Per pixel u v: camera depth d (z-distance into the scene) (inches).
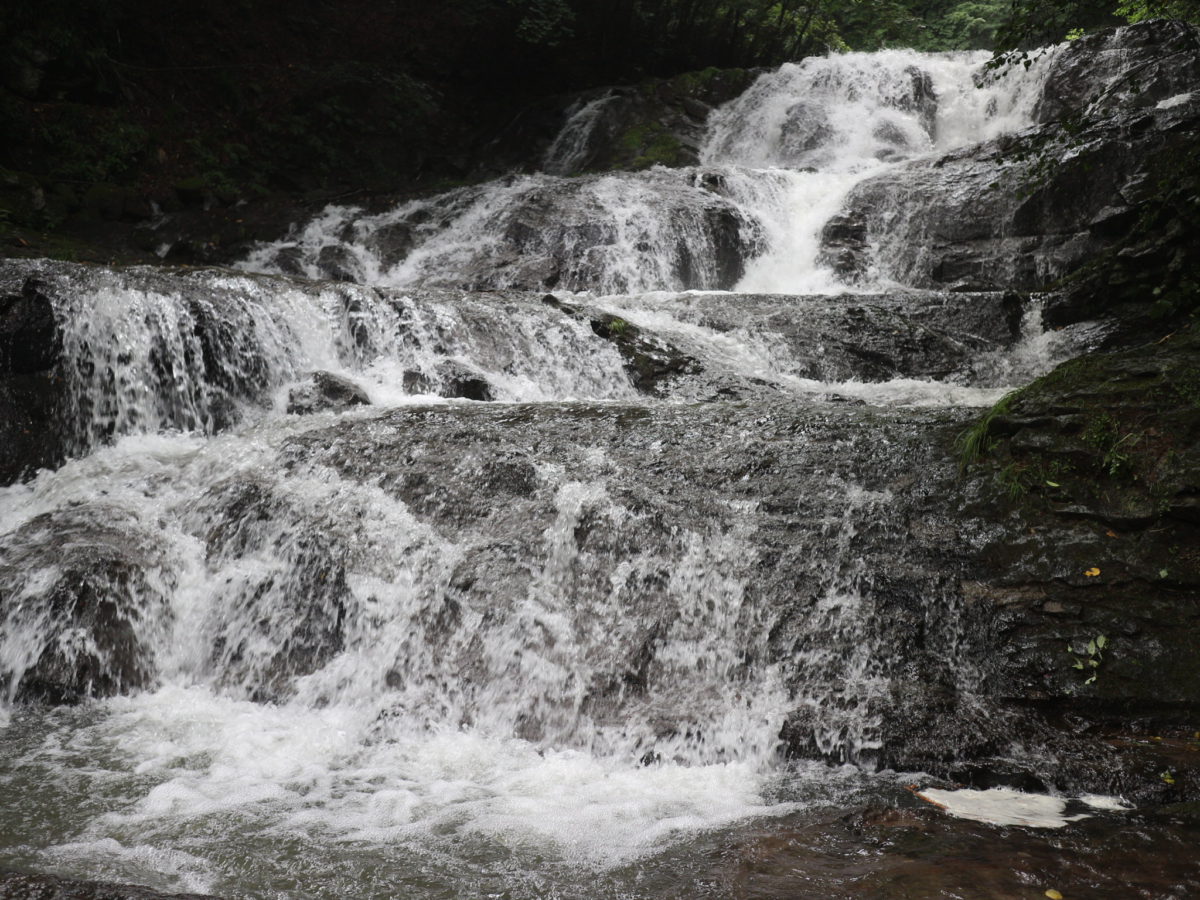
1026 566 190.2
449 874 130.7
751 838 138.3
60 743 178.7
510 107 789.2
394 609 207.9
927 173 527.5
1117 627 176.6
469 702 189.6
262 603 219.0
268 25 761.0
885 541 201.2
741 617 192.1
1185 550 181.3
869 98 680.4
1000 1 916.6
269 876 130.1
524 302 369.4
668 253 514.0
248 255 570.3
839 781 158.4
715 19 842.8
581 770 167.8
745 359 358.9
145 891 113.0
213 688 209.2
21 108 582.9
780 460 228.5
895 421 239.3
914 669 179.3
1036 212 468.8
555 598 201.8
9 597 211.6
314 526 227.9
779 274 520.7
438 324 347.9
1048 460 203.5
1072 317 388.8
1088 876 123.1
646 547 207.6
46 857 134.2
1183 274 364.5
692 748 170.6
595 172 678.5
